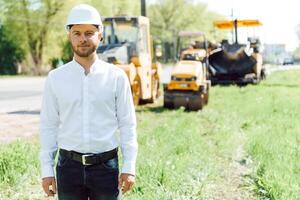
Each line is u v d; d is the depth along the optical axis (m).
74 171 3.57
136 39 16.58
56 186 3.69
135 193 6.36
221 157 9.00
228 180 7.42
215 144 10.27
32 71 55.50
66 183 3.59
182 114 14.98
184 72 16.19
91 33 3.48
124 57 16.33
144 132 11.15
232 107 16.45
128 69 15.42
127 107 3.65
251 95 20.22
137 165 7.23
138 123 12.95
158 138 10.13
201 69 16.56
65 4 54.81
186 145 9.33
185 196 6.36
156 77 19.34
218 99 19.30
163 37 84.19
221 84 26.73
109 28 16.67
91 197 3.68
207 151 9.31
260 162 7.91
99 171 3.57
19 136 10.90
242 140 10.55
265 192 6.47
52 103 3.60
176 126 11.85
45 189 3.63
